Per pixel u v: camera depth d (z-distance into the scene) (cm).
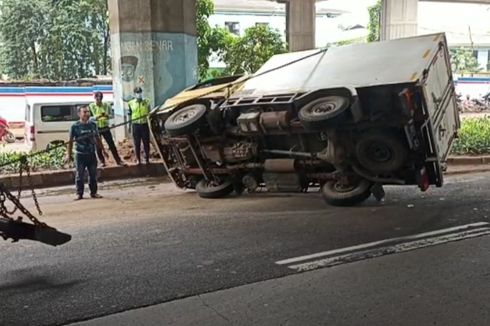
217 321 455
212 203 968
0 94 2541
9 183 1248
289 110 862
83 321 460
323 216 816
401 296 498
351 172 873
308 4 2566
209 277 557
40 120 1683
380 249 638
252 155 945
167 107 1043
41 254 657
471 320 446
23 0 3322
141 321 458
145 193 1139
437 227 729
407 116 784
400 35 2397
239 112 934
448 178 1153
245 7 4428
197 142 990
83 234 751
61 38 3338
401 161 825
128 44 1550
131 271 583
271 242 680
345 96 814
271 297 503
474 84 3919
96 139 1102
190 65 1633
